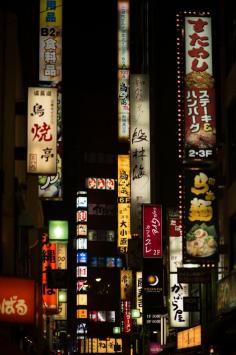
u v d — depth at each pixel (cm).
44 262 3553
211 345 1912
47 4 2578
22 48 2117
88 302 7931
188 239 2355
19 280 1445
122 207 5094
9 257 1741
